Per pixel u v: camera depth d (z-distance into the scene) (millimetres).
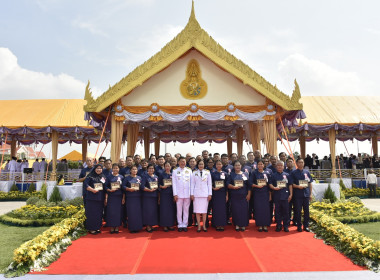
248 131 16906
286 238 8109
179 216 9062
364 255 6090
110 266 6027
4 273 5637
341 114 22734
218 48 12602
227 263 6129
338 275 5391
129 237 8352
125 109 12953
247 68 12617
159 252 6898
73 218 8883
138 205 8922
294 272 5523
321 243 7609
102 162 10094
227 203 9875
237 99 13172
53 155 22234
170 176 9250
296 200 8930
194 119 12938
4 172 22906
